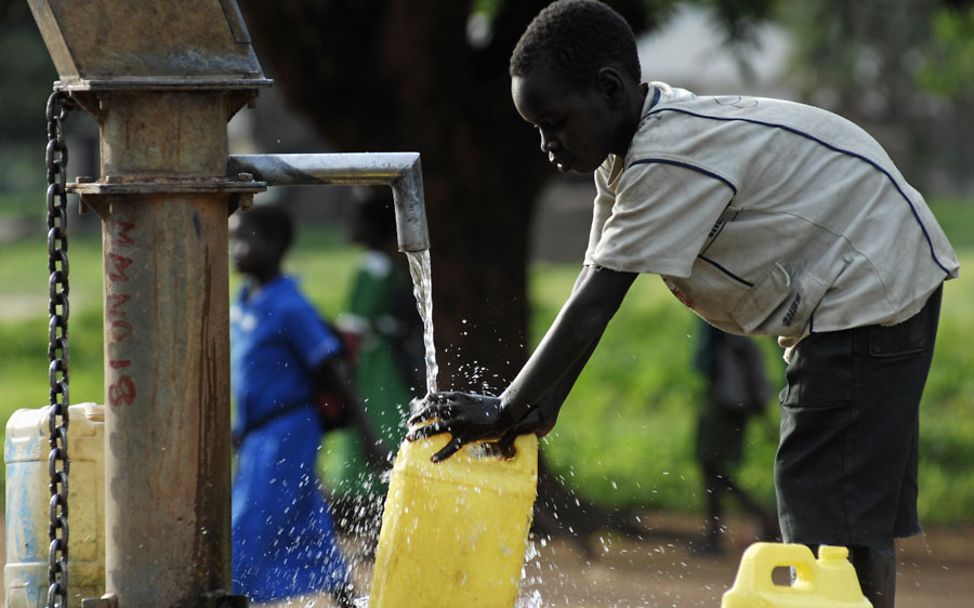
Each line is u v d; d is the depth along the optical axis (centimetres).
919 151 6191
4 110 6662
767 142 629
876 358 640
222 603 571
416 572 596
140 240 563
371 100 1603
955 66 2873
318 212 6662
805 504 657
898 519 681
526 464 620
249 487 1046
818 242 634
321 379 1084
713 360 1596
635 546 1595
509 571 604
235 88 564
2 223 7488
